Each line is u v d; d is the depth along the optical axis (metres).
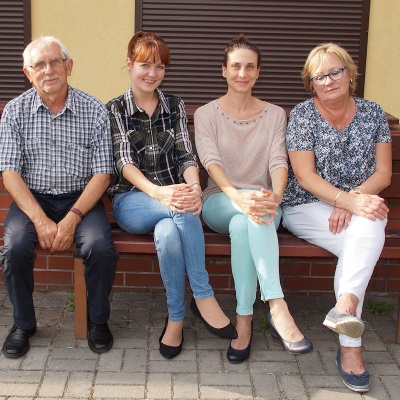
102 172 3.38
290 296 4.11
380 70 4.59
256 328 3.63
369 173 3.49
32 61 3.18
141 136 3.46
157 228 3.20
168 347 3.27
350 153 3.44
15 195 3.24
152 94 3.47
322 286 4.10
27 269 3.20
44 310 3.78
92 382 3.04
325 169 3.44
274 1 4.51
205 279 3.25
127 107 3.45
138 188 3.35
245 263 3.23
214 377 3.12
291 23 4.55
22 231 3.17
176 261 3.16
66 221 3.23
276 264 3.20
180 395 2.96
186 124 3.58
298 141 3.43
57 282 4.06
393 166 3.76
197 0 4.51
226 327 3.21
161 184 3.51
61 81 3.24
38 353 3.29
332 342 3.50
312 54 3.37
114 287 4.09
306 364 3.26
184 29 4.55
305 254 3.39
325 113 3.45
